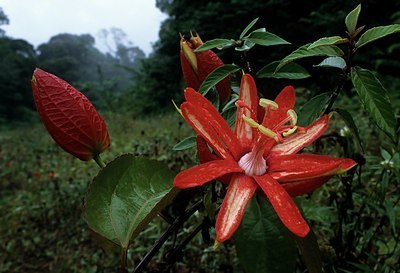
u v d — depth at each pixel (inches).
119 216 38.5
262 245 37.9
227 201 34.4
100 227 38.0
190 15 590.6
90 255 147.3
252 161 36.5
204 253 91.2
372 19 339.9
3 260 154.5
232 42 48.3
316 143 62.2
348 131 62.8
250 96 42.3
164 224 123.0
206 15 498.3
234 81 54.7
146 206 39.0
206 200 39.9
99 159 45.8
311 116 46.6
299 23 450.6
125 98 766.5
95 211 38.2
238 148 38.1
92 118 44.1
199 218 101.1
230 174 36.9
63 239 164.6
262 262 37.6
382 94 39.4
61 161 287.6
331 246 71.1
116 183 39.2
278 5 455.5
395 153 67.4
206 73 47.5
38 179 251.8
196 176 33.9
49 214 180.7
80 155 44.9
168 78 646.5
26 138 489.7
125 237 38.0
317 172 33.9
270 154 38.9
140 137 322.7
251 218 38.7
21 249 162.4
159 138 258.5
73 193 190.2
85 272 129.3
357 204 88.5
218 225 32.8
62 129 43.1
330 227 81.0
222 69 45.4
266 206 39.1
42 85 42.6
